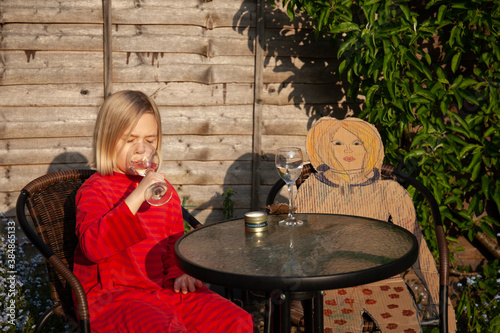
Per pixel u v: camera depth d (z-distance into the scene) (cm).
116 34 353
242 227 205
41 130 355
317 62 371
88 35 352
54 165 359
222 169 374
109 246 174
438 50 367
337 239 182
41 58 350
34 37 347
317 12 329
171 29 358
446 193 354
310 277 140
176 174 370
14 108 352
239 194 378
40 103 353
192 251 171
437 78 355
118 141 197
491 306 308
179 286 197
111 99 200
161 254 203
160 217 205
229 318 174
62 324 294
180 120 365
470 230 350
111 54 351
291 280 139
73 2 348
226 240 184
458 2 307
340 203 267
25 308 300
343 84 374
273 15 363
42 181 218
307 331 185
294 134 376
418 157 333
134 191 178
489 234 345
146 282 192
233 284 144
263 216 197
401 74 335
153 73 359
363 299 219
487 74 323
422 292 334
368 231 193
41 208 214
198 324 180
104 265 189
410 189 331
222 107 368
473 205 339
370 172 270
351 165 271
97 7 350
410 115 316
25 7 345
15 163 356
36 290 319
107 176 202
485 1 307
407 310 210
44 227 211
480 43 329
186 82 363
